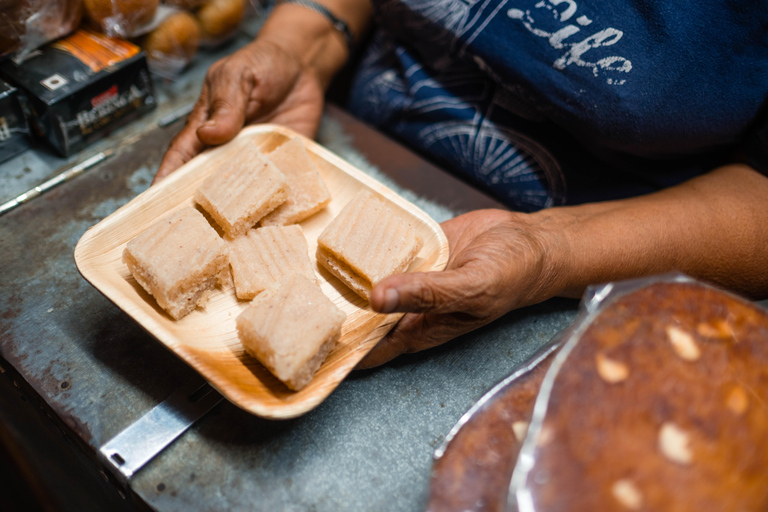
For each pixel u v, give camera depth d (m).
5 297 0.45
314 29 0.59
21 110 0.50
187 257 0.41
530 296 0.43
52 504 0.53
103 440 0.39
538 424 0.30
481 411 0.33
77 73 0.50
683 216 0.46
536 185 0.55
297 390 0.38
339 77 0.70
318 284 0.44
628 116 0.47
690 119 0.47
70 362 0.42
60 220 0.49
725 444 0.30
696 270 0.46
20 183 0.51
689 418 0.30
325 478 0.39
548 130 0.54
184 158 0.50
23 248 0.47
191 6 0.58
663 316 0.32
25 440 0.50
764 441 0.30
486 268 0.39
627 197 0.53
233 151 0.49
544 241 0.43
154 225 0.43
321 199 0.47
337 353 0.41
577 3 0.47
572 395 0.31
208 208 0.46
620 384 0.31
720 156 0.51
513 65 0.50
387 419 0.41
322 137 0.58
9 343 0.43
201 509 0.37
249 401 0.37
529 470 0.29
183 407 0.40
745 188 0.47
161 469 0.38
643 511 0.29
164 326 0.40
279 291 0.41
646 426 0.30
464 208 0.53
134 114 0.55
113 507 0.45
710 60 0.45
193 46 0.59
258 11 0.67
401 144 0.62
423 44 0.56
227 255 0.43
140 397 0.41
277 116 0.56
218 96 0.50
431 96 0.56
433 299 0.37
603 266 0.45
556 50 0.48
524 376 0.34
